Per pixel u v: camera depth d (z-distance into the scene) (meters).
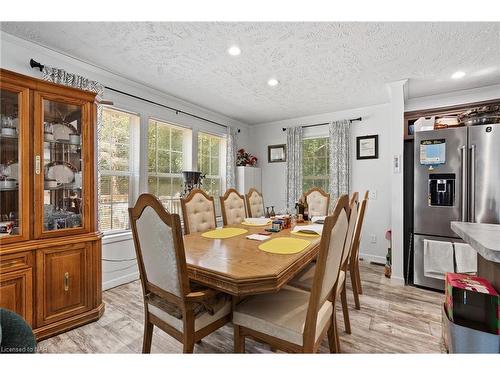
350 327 1.93
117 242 2.87
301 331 1.16
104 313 2.22
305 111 4.16
